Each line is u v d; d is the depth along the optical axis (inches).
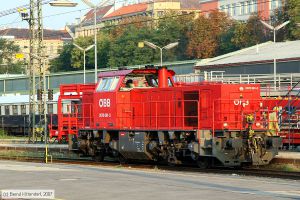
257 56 4771.2
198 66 5152.6
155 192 1192.2
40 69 3809.1
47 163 2102.6
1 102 4955.7
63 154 2711.6
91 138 2331.4
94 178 1457.9
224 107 1893.5
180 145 1962.4
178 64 5526.6
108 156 2322.8
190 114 1968.5
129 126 2135.8
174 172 1707.7
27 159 2449.6
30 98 4062.5
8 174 1571.1
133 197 1130.7
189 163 2068.2
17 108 4766.2
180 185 1306.6
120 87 2154.3
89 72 5836.6
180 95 1988.2
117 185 1307.8
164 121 2030.0
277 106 2452.0
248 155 1861.5
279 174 1673.2
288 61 4350.4
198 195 1144.2
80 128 2369.6
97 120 2262.6
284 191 1214.9
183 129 1943.9
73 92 3048.7
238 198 1101.1
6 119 4847.4
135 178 1456.7
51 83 6378.0
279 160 1977.1
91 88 2950.3
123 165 2084.2
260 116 1920.5
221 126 1886.1
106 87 2220.7
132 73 2133.4
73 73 6038.4
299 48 4702.3
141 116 2105.1
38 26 3799.2
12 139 4224.9
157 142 2046.0
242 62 4685.0
